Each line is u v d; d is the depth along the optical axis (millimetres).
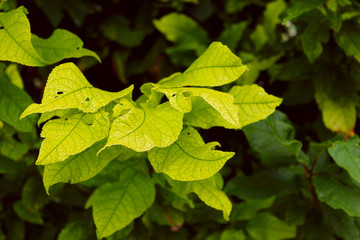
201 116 709
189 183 696
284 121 853
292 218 892
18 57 642
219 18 1228
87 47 1190
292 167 879
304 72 948
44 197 932
